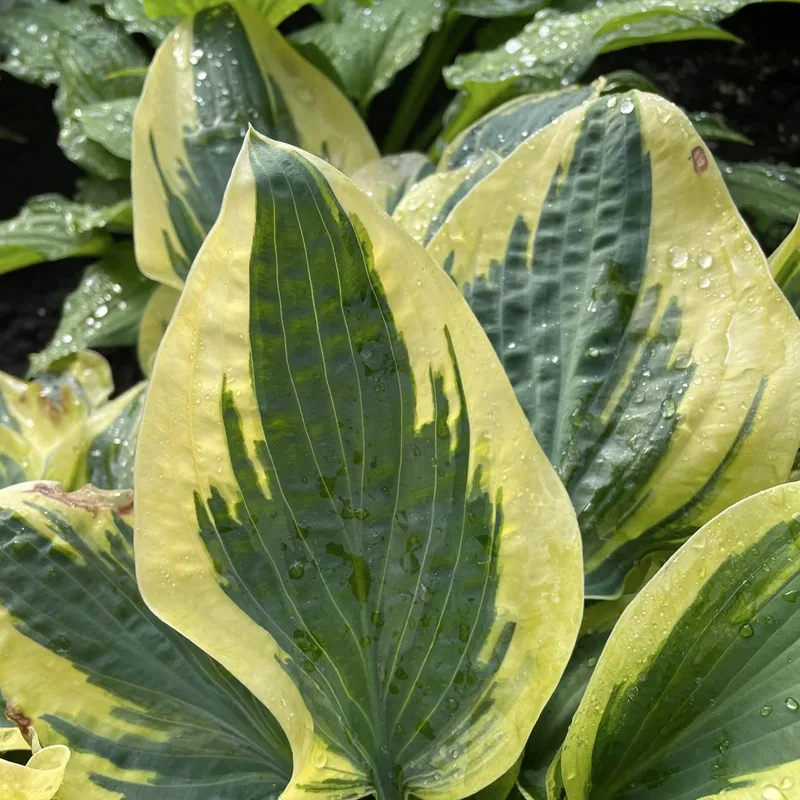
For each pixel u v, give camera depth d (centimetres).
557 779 44
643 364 48
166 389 40
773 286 47
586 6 77
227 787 47
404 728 44
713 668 42
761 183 70
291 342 40
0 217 110
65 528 49
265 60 65
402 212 58
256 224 39
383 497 42
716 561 42
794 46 98
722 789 41
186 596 41
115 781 46
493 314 50
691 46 99
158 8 67
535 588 42
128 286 87
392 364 41
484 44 91
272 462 41
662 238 48
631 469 48
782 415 46
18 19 99
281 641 42
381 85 82
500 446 42
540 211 50
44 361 80
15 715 46
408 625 43
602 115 50
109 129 81
